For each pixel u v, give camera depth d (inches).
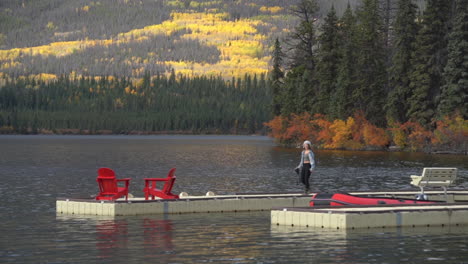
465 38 3225.9
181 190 1438.2
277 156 3211.1
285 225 815.1
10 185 1549.0
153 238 713.0
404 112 3585.1
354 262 580.7
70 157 3376.0
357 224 775.7
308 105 4160.9
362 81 3727.9
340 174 1908.2
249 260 590.9
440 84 3408.0
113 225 813.2
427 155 3070.9
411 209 813.2
